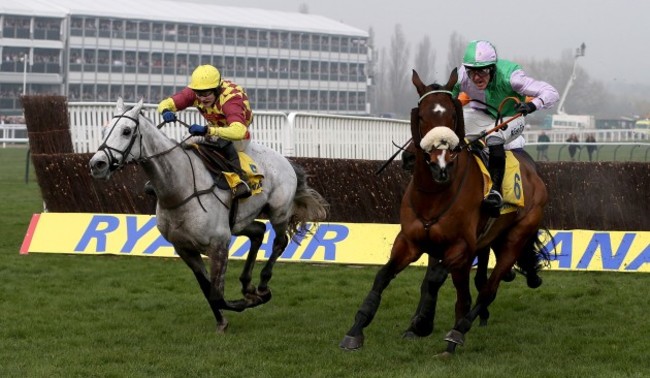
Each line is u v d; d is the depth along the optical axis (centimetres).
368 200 1293
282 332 813
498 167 742
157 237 1245
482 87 755
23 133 4359
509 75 756
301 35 5728
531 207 780
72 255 1252
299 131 1667
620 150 3888
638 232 1149
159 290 1026
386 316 890
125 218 1268
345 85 5988
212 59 5412
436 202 688
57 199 1338
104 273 1123
